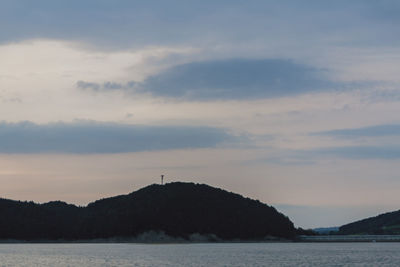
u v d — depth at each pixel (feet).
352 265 449.06
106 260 526.16
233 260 517.14
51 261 515.50
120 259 539.29
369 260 506.07
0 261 516.32
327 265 450.71
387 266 437.58
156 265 464.65
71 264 478.59
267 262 489.26
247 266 449.48
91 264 478.59
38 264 481.87
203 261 505.25
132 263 486.38
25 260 530.27
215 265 460.55
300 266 443.73
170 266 454.40
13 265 473.26
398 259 518.37
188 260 520.01
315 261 497.05
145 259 538.06
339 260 508.53
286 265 455.22
